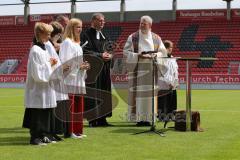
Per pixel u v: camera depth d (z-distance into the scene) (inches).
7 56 1637.6
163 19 1756.9
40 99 292.0
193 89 1187.3
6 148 286.4
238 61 1419.8
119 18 1804.9
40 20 1828.2
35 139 301.7
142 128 392.5
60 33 338.6
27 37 1702.8
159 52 393.1
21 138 331.3
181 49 1504.7
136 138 330.0
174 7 1708.9
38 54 285.7
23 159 251.3
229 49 1465.3
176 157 257.6
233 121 444.1
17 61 1547.7
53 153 269.1
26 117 302.0
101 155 263.1
